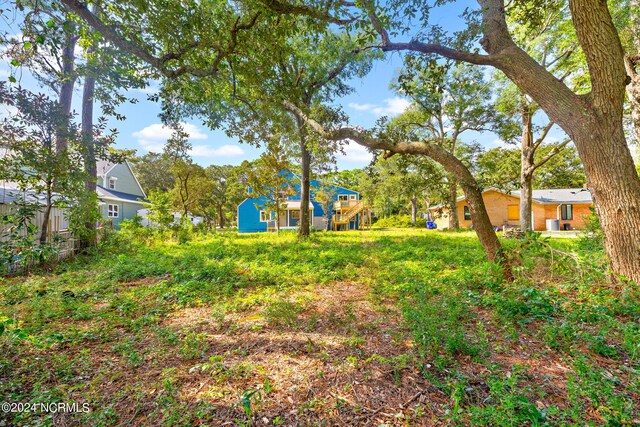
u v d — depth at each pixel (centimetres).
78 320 379
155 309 419
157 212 1356
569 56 1009
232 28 451
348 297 474
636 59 634
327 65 1168
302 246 1095
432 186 912
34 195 690
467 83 1184
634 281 386
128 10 382
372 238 1509
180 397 213
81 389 223
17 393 215
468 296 431
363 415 194
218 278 570
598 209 423
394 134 604
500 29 470
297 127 1029
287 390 222
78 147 715
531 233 533
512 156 2339
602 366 240
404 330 330
